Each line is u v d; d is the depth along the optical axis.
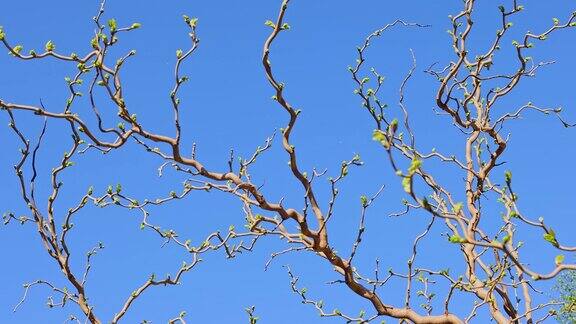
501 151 8.05
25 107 6.66
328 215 6.87
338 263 6.92
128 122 6.82
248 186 7.02
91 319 7.61
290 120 6.85
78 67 6.70
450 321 7.00
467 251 7.93
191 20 6.86
